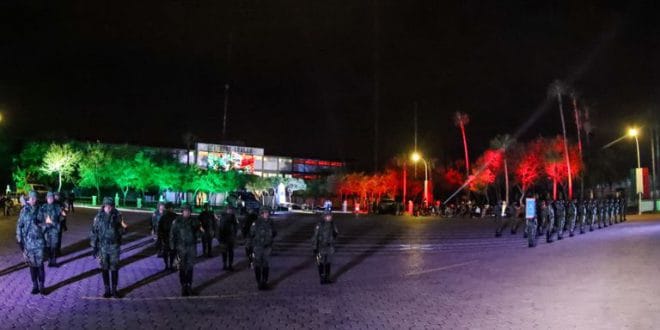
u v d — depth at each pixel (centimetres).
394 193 8475
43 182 6494
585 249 1992
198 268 1661
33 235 1202
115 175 6141
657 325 915
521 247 2228
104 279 1194
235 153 9475
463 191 8581
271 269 1672
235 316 1021
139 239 2389
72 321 973
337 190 8556
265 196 6962
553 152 7256
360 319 998
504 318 990
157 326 941
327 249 1400
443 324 957
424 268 1673
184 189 6856
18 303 1122
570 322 948
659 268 1488
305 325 954
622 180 7344
